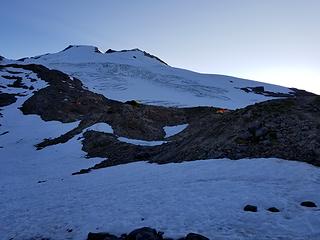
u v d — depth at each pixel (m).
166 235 14.53
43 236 17.28
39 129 72.00
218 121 36.75
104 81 137.25
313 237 13.20
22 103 91.06
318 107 31.72
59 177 37.72
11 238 17.78
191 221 15.75
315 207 16.34
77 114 84.56
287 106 32.81
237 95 136.88
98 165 41.69
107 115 65.94
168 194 20.56
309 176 20.95
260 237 13.59
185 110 76.00
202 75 170.25
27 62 173.88
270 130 29.11
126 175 30.80
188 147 34.41
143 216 17.14
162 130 63.72
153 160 35.97
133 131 60.06
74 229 17.30
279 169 22.73
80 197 24.50
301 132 27.58
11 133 71.12
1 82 109.75
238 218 15.51
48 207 22.92
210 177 23.67
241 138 29.83
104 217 18.03
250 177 22.28
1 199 28.50
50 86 102.81
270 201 17.17
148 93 122.56
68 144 55.78
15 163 49.66
